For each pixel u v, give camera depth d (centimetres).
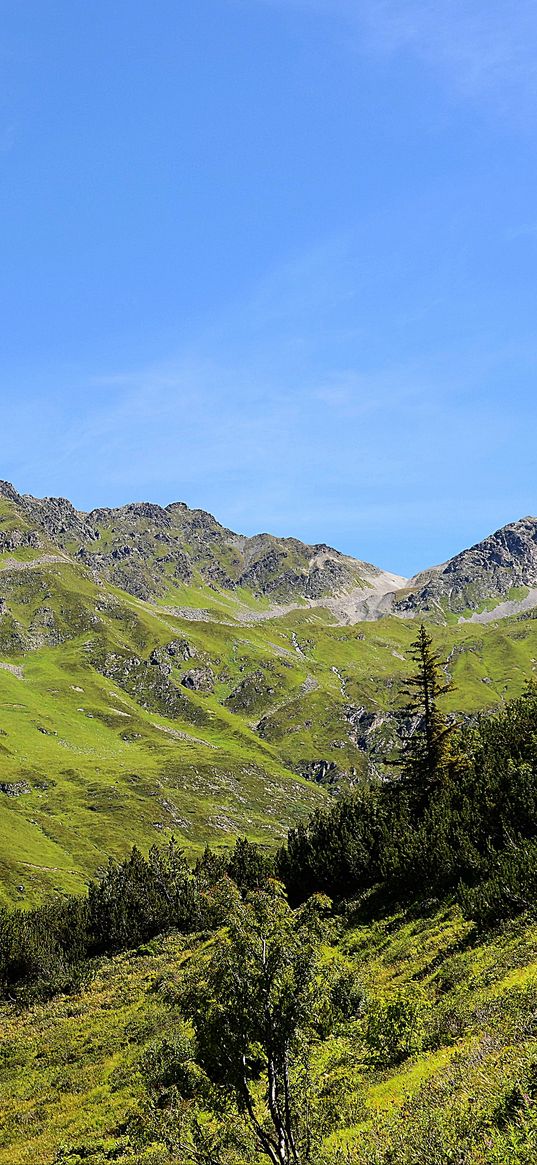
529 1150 1132
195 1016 1437
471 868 4150
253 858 8112
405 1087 1825
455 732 6469
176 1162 2445
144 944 6881
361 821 6028
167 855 11038
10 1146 3131
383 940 3991
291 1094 1445
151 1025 4188
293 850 6425
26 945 6981
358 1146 1501
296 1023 1398
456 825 4684
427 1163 1284
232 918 1490
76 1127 3153
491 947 2989
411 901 4403
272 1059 1394
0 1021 5441
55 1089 3719
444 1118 1429
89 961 6738
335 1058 2175
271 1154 1393
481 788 4997
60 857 18862
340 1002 1505
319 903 1551
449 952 3247
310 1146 1454
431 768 6203
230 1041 1387
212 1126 1961
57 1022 4912
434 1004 2611
